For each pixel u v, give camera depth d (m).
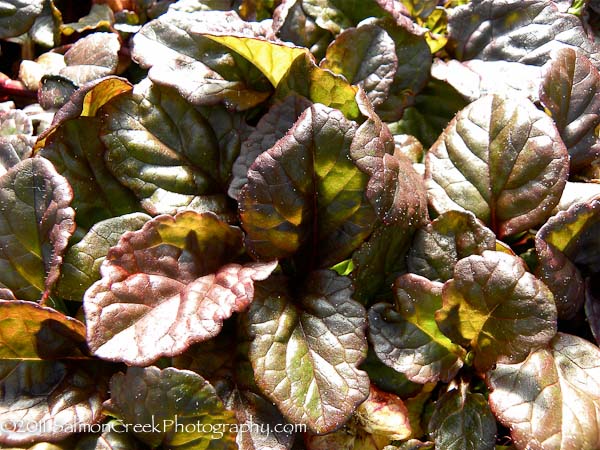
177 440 0.28
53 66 0.38
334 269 0.32
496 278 0.28
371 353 0.31
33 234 0.30
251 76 0.34
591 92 0.34
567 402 0.28
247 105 0.33
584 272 0.32
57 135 0.32
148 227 0.29
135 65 0.39
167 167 0.33
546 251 0.29
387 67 0.34
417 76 0.36
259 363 0.28
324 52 0.37
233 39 0.30
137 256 0.29
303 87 0.32
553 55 0.33
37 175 0.30
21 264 0.30
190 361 0.30
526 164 0.31
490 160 0.32
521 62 0.37
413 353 0.30
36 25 0.40
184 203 0.32
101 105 0.32
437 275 0.31
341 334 0.29
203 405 0.27
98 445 0.28
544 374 0.28
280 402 0.27
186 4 0.38
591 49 0.36
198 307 0.28
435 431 0.29
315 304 0.30
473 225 0.30
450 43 0.38
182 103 0.33
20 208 0.30
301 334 0.29
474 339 0.29
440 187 0.32
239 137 0.33
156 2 0.41
